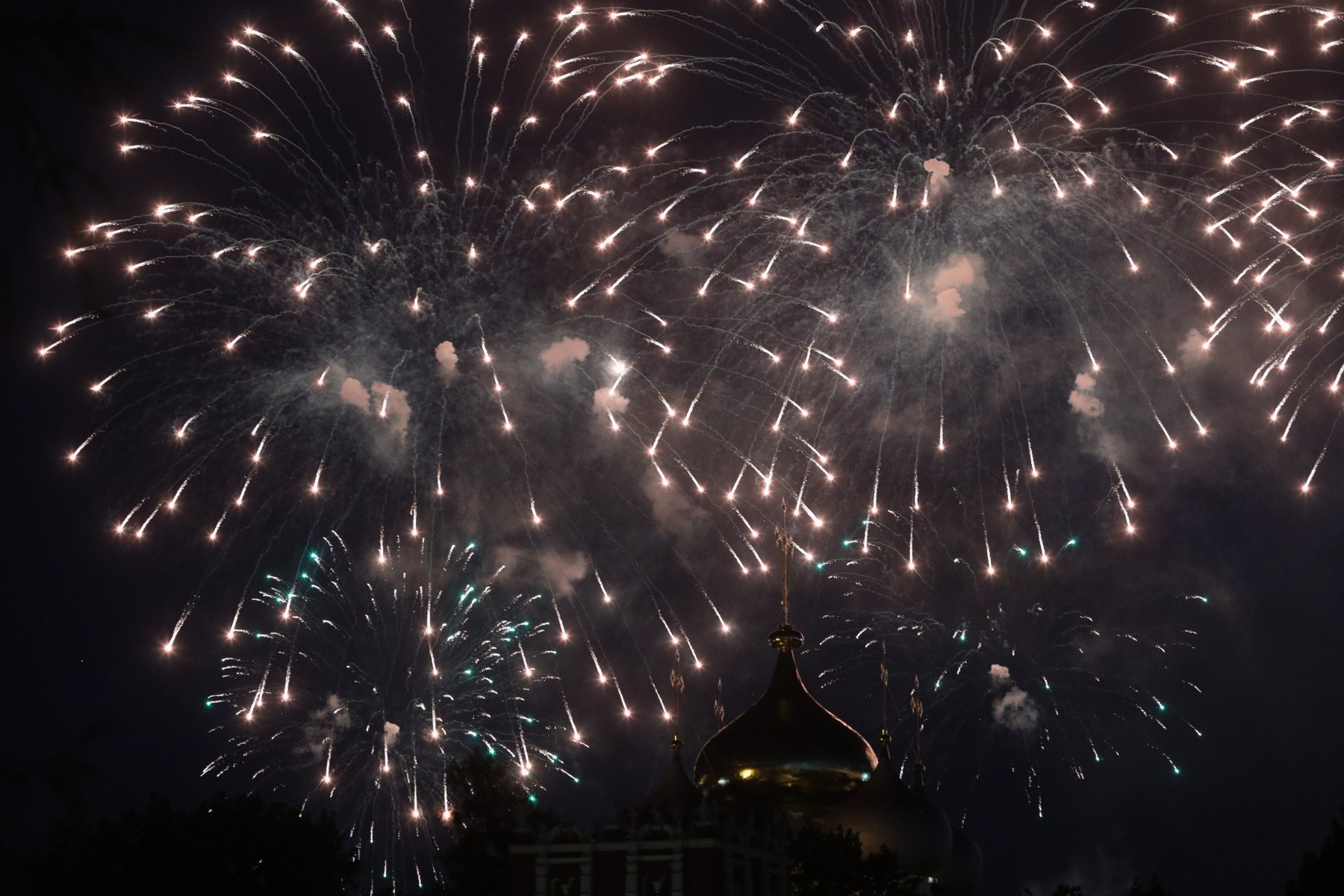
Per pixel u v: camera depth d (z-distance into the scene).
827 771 55.56
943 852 55.69
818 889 50.69
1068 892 57.97
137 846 51.50
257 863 52.59
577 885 47.94
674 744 58.22
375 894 55.88
